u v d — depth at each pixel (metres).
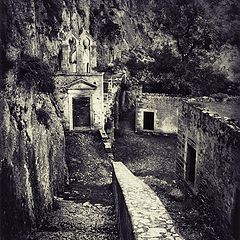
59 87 17.70
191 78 25.69
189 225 7.91
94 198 11.18
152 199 6.77
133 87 26.58
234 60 25.58
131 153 18.73
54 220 8.43
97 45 28.39
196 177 9.01
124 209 6.73
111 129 19.77
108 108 19.88
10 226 6.38
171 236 5.22
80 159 15.19
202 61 26.95
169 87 25.70
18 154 7.18
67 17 22.48
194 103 10.01
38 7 18.36
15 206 6.71
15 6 9.21
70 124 18.09
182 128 10.33
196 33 27.62
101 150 16.39
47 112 11.05
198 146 8.84
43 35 18.58
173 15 28.48
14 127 7.15
